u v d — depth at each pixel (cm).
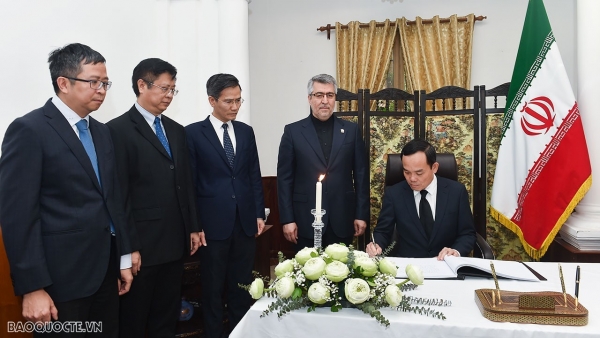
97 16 260
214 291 221
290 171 246
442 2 424
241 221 224
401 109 432
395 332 112
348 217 243
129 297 188
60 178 143
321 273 118
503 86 302
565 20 393
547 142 278
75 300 145
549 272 156
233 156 226
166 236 189
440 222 215
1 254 160
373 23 431
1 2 209
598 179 279
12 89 214
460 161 309
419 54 428
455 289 138
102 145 162
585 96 281
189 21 303
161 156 191
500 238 313
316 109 237
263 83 470
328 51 453
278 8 463
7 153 135
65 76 145
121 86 278
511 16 408
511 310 110
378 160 312
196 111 306
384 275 120
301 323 118
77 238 144
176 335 236
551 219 276
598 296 130
